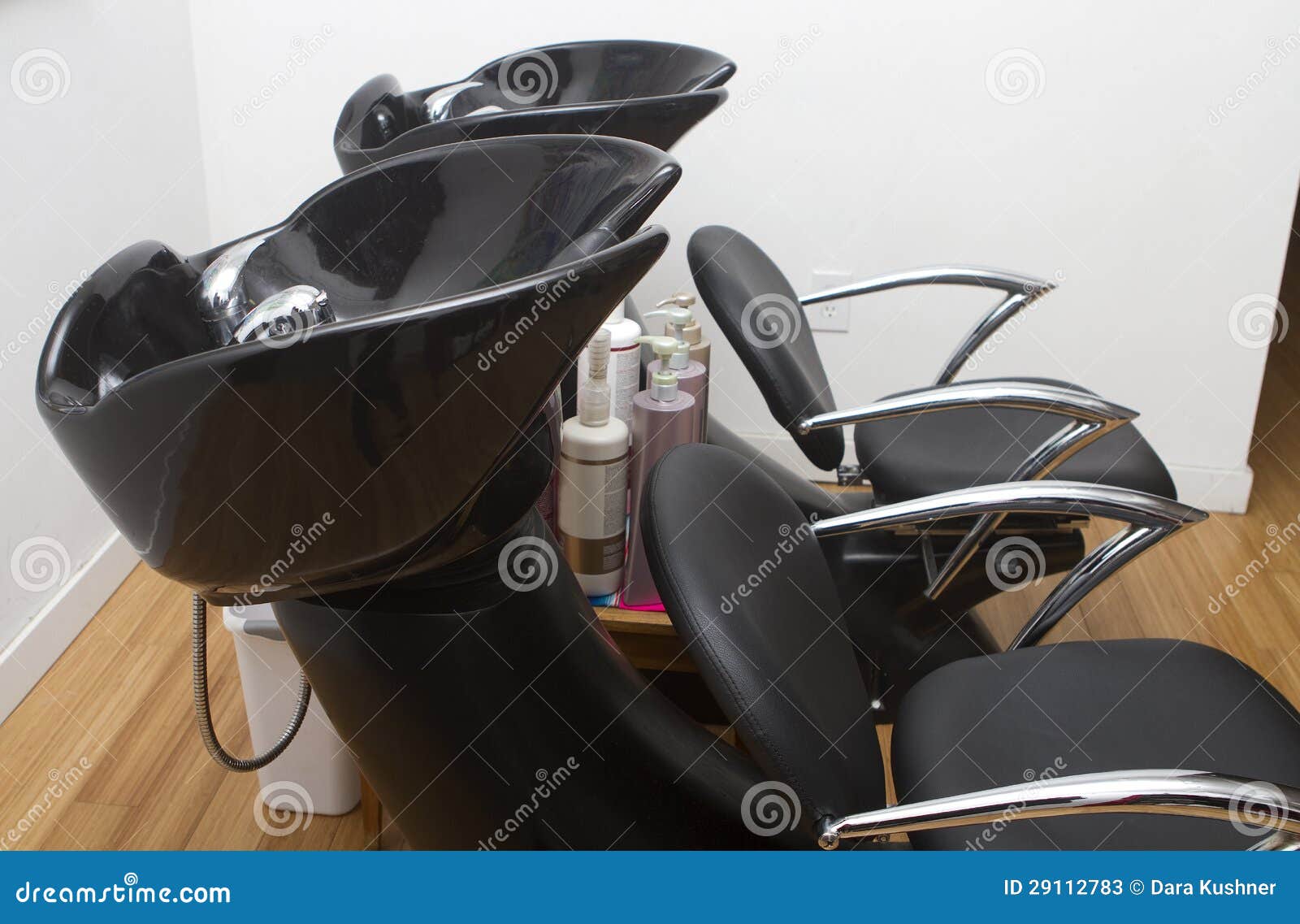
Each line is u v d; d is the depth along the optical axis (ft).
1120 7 7.69
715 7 8.05
